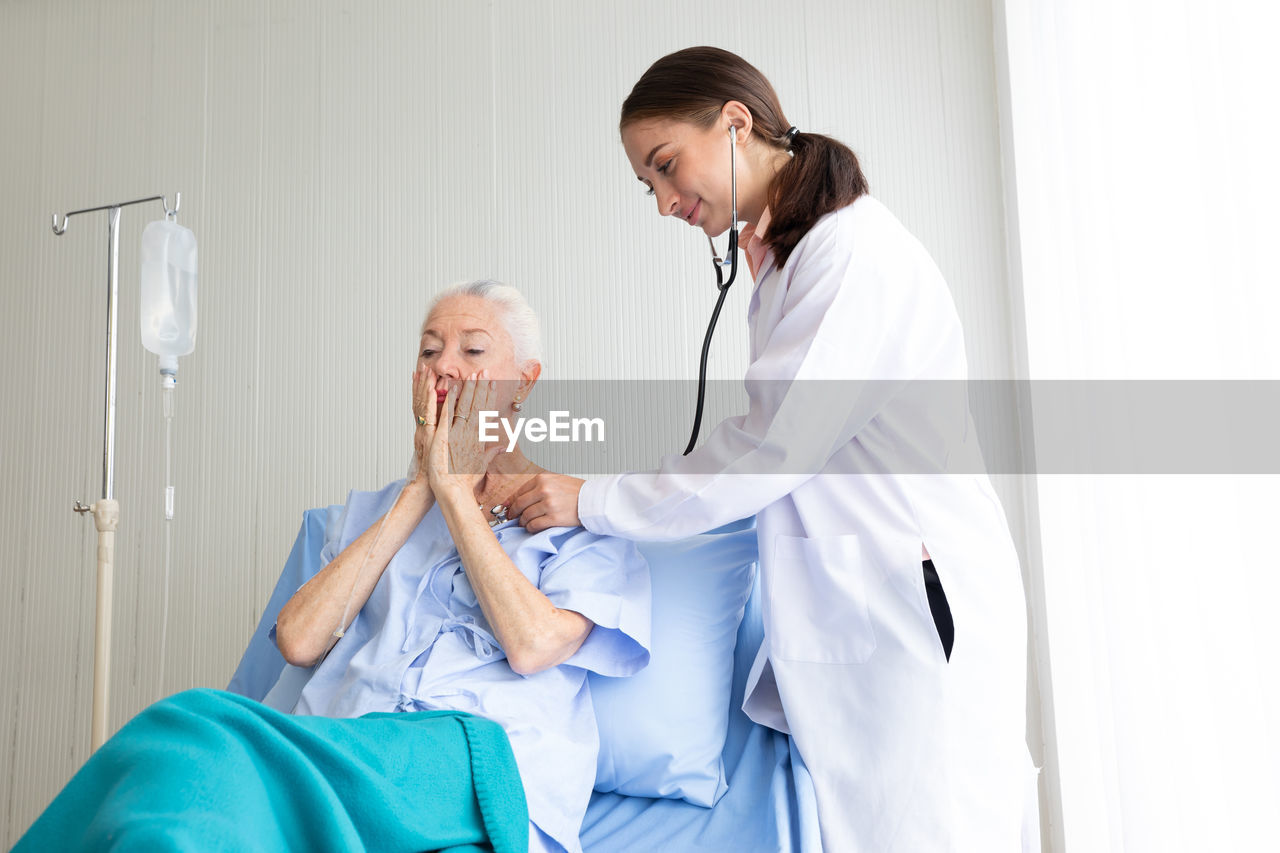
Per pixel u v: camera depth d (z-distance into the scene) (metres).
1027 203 2.15
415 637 1.24
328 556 1.45
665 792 1.24
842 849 1.14
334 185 2.48
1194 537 1.41
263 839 0.75
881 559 1.19
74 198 2.57
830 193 1.31
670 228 2.36
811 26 2.39
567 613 1.20
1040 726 2.08
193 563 2.36
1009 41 2.22
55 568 2.41
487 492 1.43
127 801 0.71
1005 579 1.21
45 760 2.34
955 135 2.32
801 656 1.21
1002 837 1.13
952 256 2.27
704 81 1.35
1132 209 1.61
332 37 2.54
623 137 1.41
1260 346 1.24
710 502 1.20
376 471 2.35
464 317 1.41
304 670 1.36
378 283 2.42
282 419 2.39
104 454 1.77
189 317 1.80
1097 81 1.74
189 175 2.53
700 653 1.30
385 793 0.86
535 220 2.40
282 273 2.45
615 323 2.34
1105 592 1.72
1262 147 1.24
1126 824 1.64
